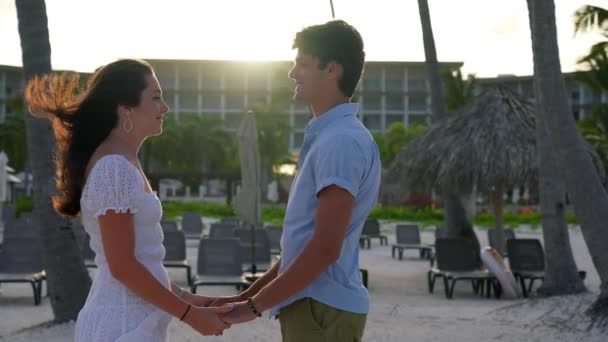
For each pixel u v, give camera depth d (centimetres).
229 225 1524
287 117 6956
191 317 225
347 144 222
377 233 2044
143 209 230
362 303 237
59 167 242
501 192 1184
